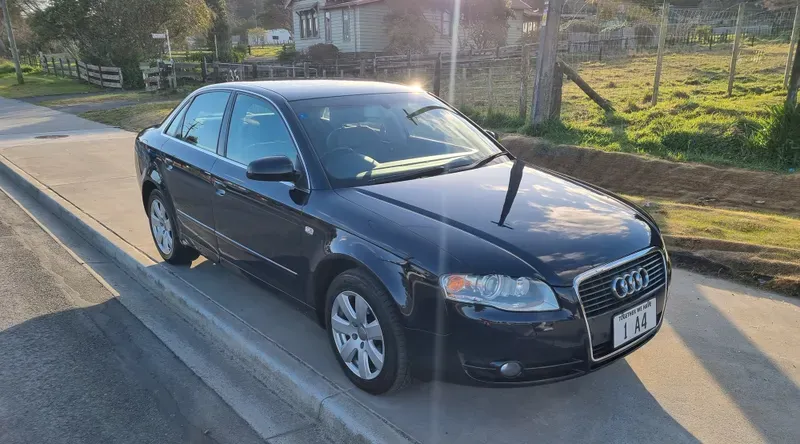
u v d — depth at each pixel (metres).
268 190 3.74
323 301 3.53
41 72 38.25
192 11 31.23
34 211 7.45
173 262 5.15
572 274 2.77
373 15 30.75
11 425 3.12
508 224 3.06
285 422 3.18
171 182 4.83
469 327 2.72
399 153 3.92
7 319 4.36
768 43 22.11
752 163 7.64
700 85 13.99
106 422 3.16
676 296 4.38
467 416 3.05
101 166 9.69
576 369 2.82
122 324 4.31
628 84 15.28
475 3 30.77
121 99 21.69
